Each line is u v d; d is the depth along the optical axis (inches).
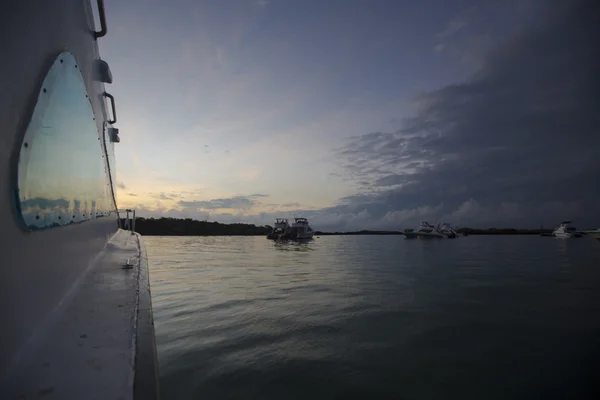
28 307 42.9
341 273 620.1
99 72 96.2
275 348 215.6
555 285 484.7
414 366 192.4
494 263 866.1
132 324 54.2
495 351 216.2
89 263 88.0
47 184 49.5
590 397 162.7
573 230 3545.8
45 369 39.0
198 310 315.3
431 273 627.2
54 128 52.3
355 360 198.8
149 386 42.0
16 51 38.8
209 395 157.2
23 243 41.5
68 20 62.3
